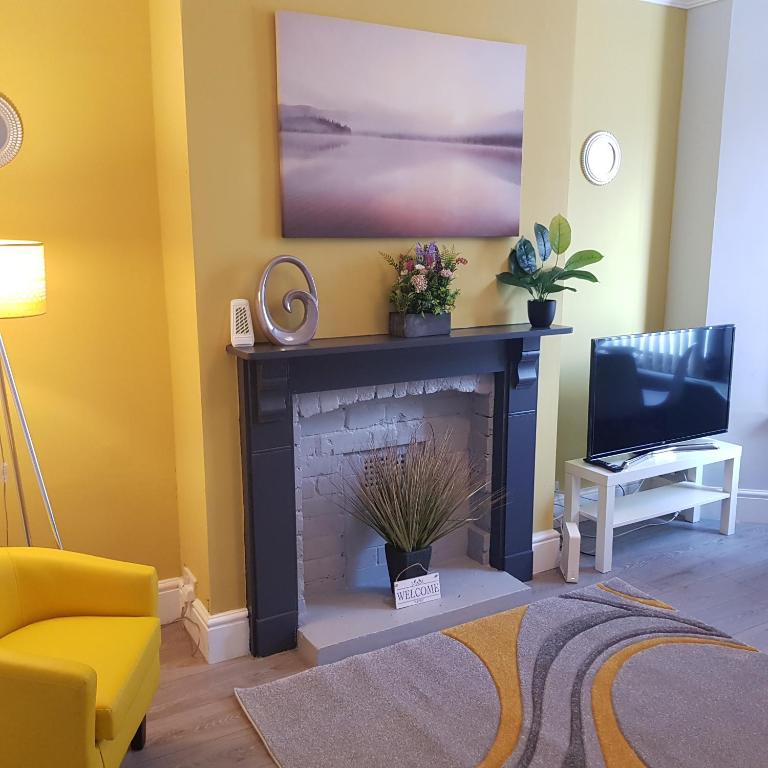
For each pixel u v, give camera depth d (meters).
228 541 2.70
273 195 2.56
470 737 2.29
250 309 2.57
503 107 2.91
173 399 2.89
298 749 2.25
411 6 2.67
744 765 2.16
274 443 2.64
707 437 3.96
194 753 2.26
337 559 3.11
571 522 3.46
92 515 2.83
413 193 2.78
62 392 2.71
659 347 3.53
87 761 1.78
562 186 3.17
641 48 3.73
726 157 3.75
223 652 2.74
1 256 2.17
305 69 2.50
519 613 3.01
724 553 3.65
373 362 2.78
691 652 2.73
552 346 3.29
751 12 3.60
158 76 2.60
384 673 2.61
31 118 2.52
